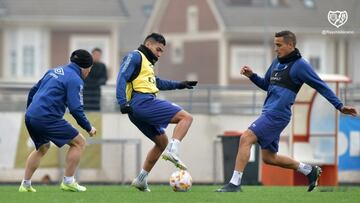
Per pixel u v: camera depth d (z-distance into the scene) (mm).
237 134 55250
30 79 162875
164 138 36219
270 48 172125
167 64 188500
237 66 175375
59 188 39625
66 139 35875
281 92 34469
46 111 35281
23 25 162875
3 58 162500
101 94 62750
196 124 62875
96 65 62750
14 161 60562
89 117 61906
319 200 32406
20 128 60688
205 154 62875
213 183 62125
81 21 163625
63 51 164125
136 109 34969
